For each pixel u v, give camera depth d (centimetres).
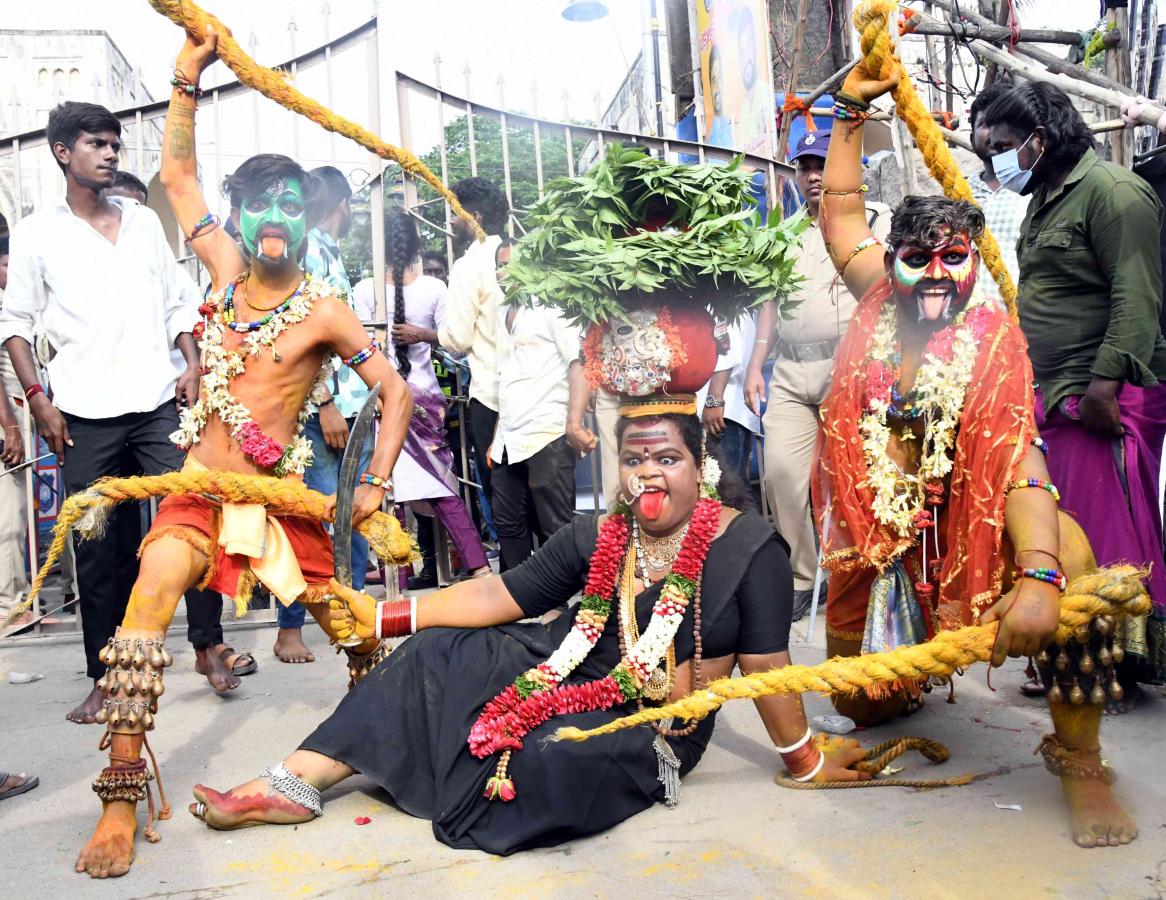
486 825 255
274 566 286
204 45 300
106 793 253
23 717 379
